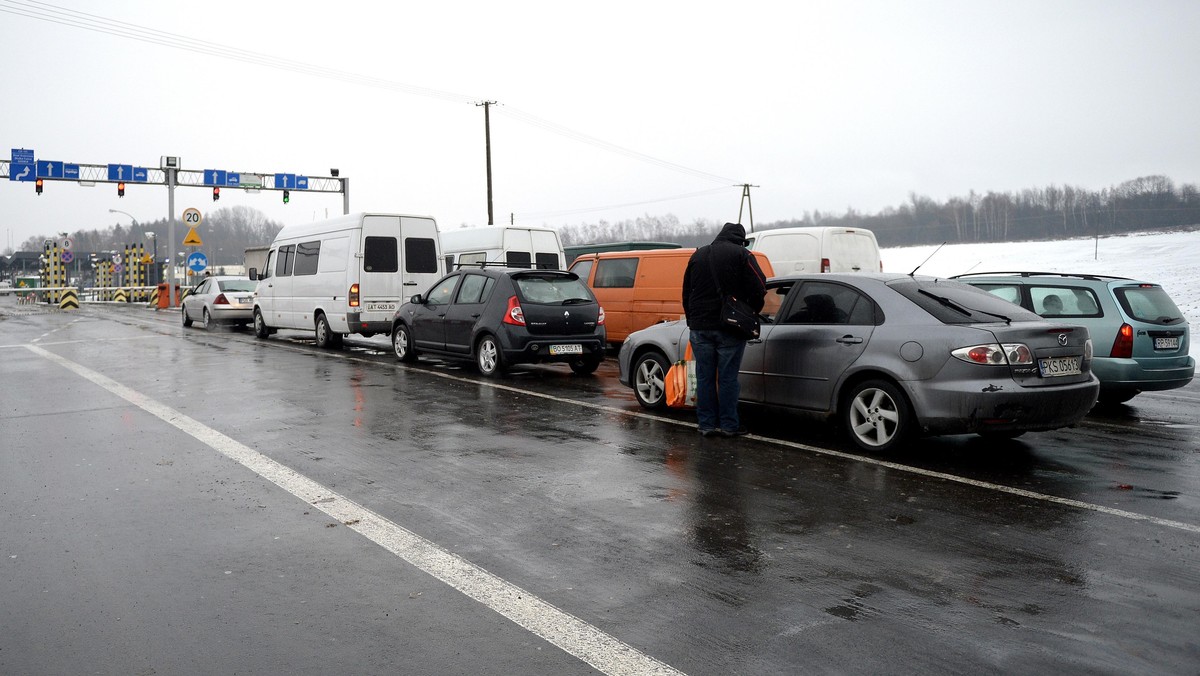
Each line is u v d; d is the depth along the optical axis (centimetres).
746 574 396
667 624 340
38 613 352
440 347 1232
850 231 1571
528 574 396
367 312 1452
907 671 300
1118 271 4528
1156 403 930
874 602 362
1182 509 502
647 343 855
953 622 341
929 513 495
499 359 1111
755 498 529
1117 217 11075
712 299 705
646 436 725
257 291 1812
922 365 616
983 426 591
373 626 338
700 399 726
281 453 655
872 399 655
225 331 2050
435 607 357
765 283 702
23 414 831
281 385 1044
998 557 419
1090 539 447
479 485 559
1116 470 601
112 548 433
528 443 695
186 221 3356
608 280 1424
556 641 325
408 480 571
